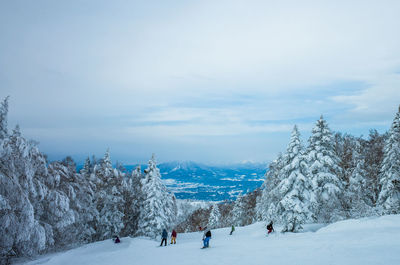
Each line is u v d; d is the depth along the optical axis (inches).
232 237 1109.7
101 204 1561.3
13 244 845.8
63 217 1080.2
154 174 1534.2
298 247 565.0
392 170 1132.5
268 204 1656.0
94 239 1544.0
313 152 1190.9
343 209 1116.5
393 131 1197.1
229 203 4375.0
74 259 822.5
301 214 979.3
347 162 1432.1
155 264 561.9
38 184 959.6
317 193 1141.7
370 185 1373.0
